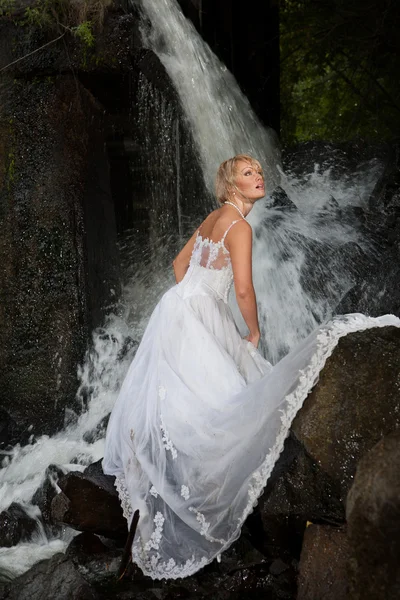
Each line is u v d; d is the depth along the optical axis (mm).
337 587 2463
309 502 2881
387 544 2012
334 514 2828
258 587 2910
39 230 5266
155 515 3057
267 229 6477
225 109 6824
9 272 5281
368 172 7754
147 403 3238
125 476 3238
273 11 8836
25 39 5281
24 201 5281
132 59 5312
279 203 6738
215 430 2994
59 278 5246
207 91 6539
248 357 3404
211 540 2916
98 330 5398
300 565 2617
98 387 5258
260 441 2867
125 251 6145
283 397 2850
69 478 3287
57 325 5242
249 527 3188
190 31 6371
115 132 5969
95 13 5168
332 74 13117
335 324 2918
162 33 5883
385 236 6090
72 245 5250
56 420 5180
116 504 3307
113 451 3461
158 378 3244
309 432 2717
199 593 2908
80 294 5254
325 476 2865
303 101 13617
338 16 11008
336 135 13156
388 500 1999
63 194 5258
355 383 2703
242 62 8234
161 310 3412
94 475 3422
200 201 6559
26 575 3090
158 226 6336
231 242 3301
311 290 5941
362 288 4992
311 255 6121
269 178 7340
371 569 2053
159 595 2934
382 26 10367
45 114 5277
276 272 6191
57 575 2998
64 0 5180
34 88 5312
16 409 5246
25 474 4562
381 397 2656
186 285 3426
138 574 3092
